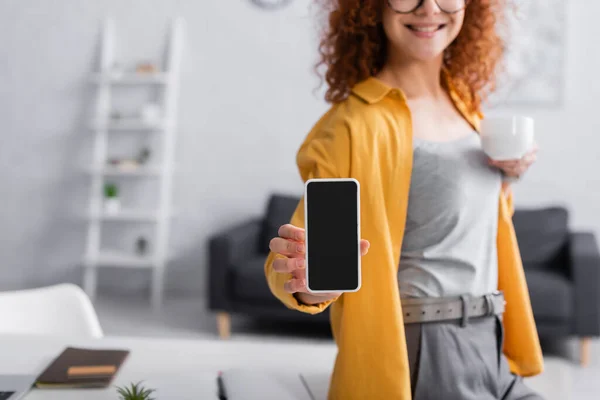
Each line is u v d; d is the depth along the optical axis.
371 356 1.06
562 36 4.38
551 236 4.01
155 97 4.93
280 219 4.35
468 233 1.15
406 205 1.12
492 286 1.19
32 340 1.43
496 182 1.20
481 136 1.16
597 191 4.46
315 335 3.93
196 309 4.54
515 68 4.42
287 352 1.40
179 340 1.46
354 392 1.06
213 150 4.89
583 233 4.03
